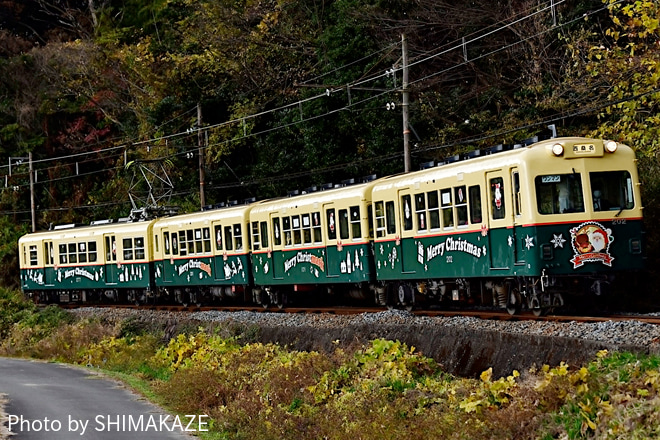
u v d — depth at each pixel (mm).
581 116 32688
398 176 24625
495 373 15805
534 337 15039
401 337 19125
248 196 49719
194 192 49719
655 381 11141
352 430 14781
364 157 39625
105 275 41250
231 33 48625
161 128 51469
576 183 19109
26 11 69812
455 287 22656
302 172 44125
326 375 18156
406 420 14352
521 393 13117
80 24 67750
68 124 64312
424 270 22969
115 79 60125
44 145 64625
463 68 38656
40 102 64250
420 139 37281
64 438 15500
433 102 37594
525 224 19078
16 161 64125
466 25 38062
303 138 43156
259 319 27219
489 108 37625
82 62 60750
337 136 40469
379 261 25000
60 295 45625
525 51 35844
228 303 36125
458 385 15383
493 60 37250
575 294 19656
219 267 33406
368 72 38906
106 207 59500
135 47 56438
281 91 46812
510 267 19641
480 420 12977
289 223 29188
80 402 20047
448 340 17469
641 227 19328
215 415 18391
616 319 16875
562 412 11867
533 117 33781
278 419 16688
